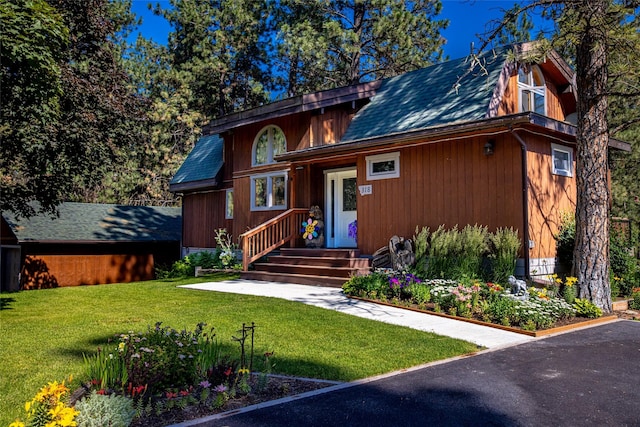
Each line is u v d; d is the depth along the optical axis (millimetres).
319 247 13195
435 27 23203
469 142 10062
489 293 8023
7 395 4168
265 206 15453
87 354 5434
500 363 5234
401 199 11125
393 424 3611
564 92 14000
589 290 8602
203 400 3936
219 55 29234
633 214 19156
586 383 4574
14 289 16922
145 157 28469
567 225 10414
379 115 12977
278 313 7684
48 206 12930
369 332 6523
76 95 11141
